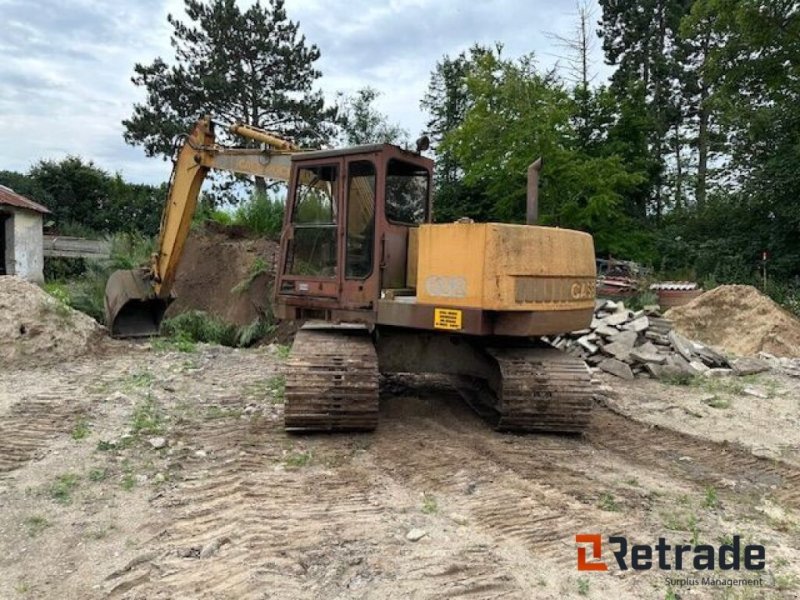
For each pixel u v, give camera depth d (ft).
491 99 67.87
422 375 27.66
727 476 16.89
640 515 13.71
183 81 93.09
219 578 10.59
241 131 30.58
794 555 12.06
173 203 33.14
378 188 19.60
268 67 97.50
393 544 11.89
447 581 10.57
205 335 40.93
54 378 26.12
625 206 82.17
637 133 82.23
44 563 11.30
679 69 99.60
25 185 111.65
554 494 14.76
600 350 31.32
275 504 13.78
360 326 21.59
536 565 11.30
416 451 17.63
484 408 21.85
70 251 82.48
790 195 63.21
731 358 34.58
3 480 15.14
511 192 69.05
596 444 19.27
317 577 10.64
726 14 63.52
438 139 103.19
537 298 18.04
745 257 63.77
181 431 19.10
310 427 18.62
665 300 51.03
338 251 20.27
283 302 21.66
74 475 15.42
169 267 33.78
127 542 12.03
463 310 17.81
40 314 31.22
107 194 120.47
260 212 53.06
